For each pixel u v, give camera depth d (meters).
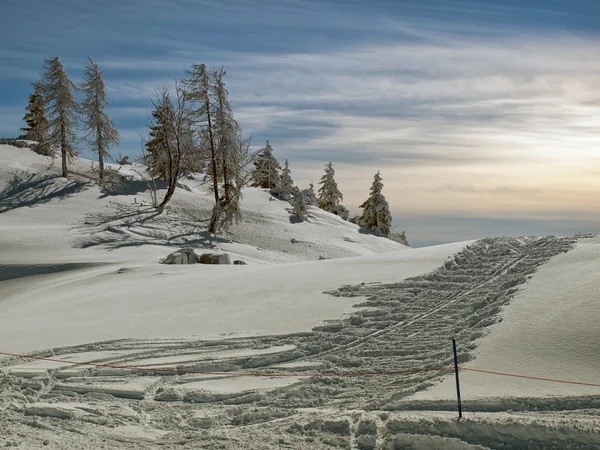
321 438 7.62
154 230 49.56
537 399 7.95
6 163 61.44
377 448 7.20
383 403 8.70
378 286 16.20
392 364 10.66
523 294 13.13
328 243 56.62
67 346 12.75
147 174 69.56
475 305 13.23
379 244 62.22
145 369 11.12
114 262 31.77
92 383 10.45
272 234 56.41
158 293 18.67
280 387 9.89
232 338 12.95
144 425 8.47
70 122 59.75
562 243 17.48
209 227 52.34
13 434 7.74
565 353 9.66
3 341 13.57
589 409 7.59
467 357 10.16
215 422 8.54
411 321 13.05
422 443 7.11
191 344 12.65
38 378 10.67
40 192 55.91
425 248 20.86
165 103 56.62
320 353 11.74
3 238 41.12
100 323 15.13
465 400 8.17
